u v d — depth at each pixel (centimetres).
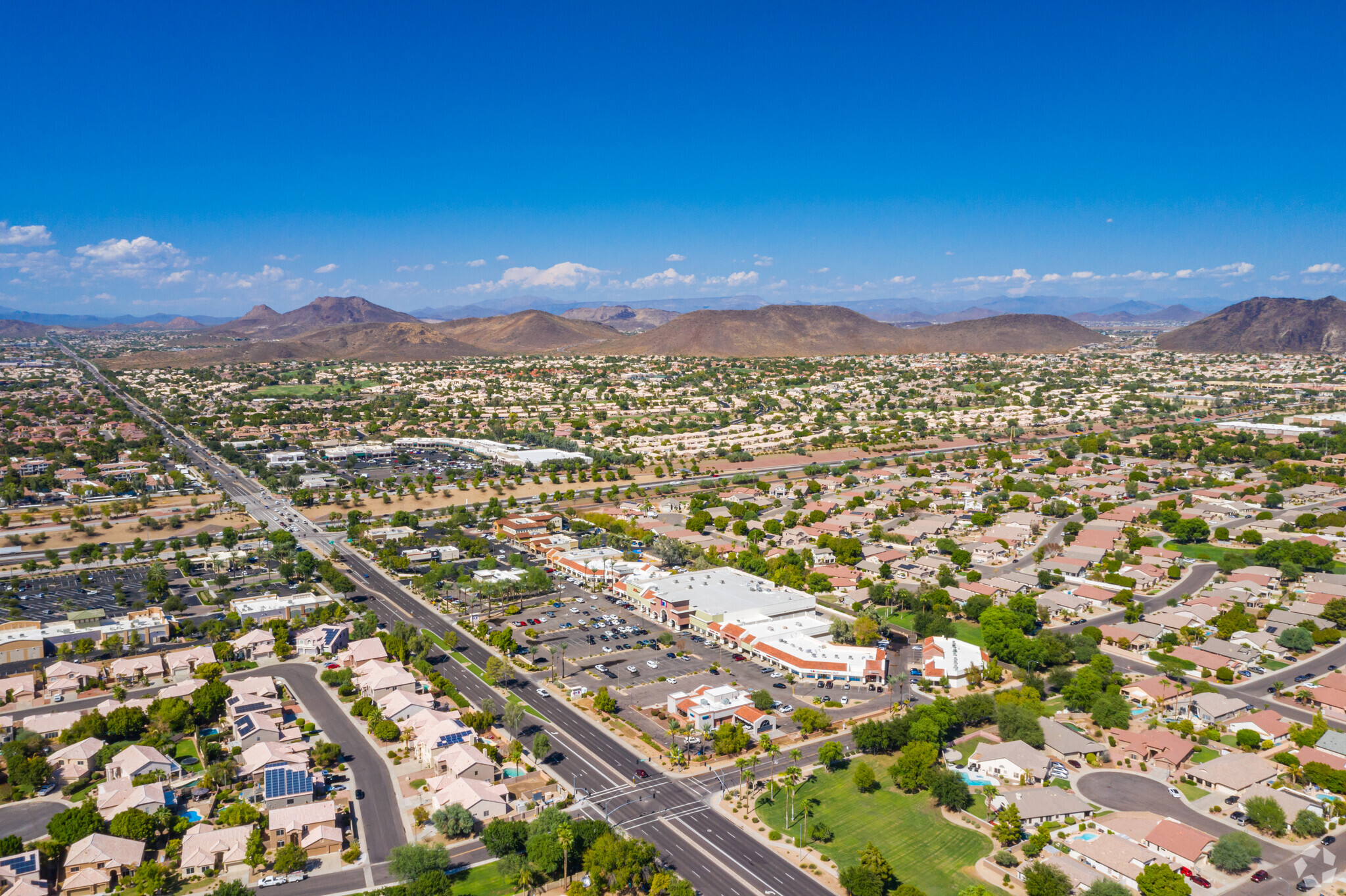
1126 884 17750
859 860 18825
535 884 18138
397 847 19138
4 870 17712
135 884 18075
